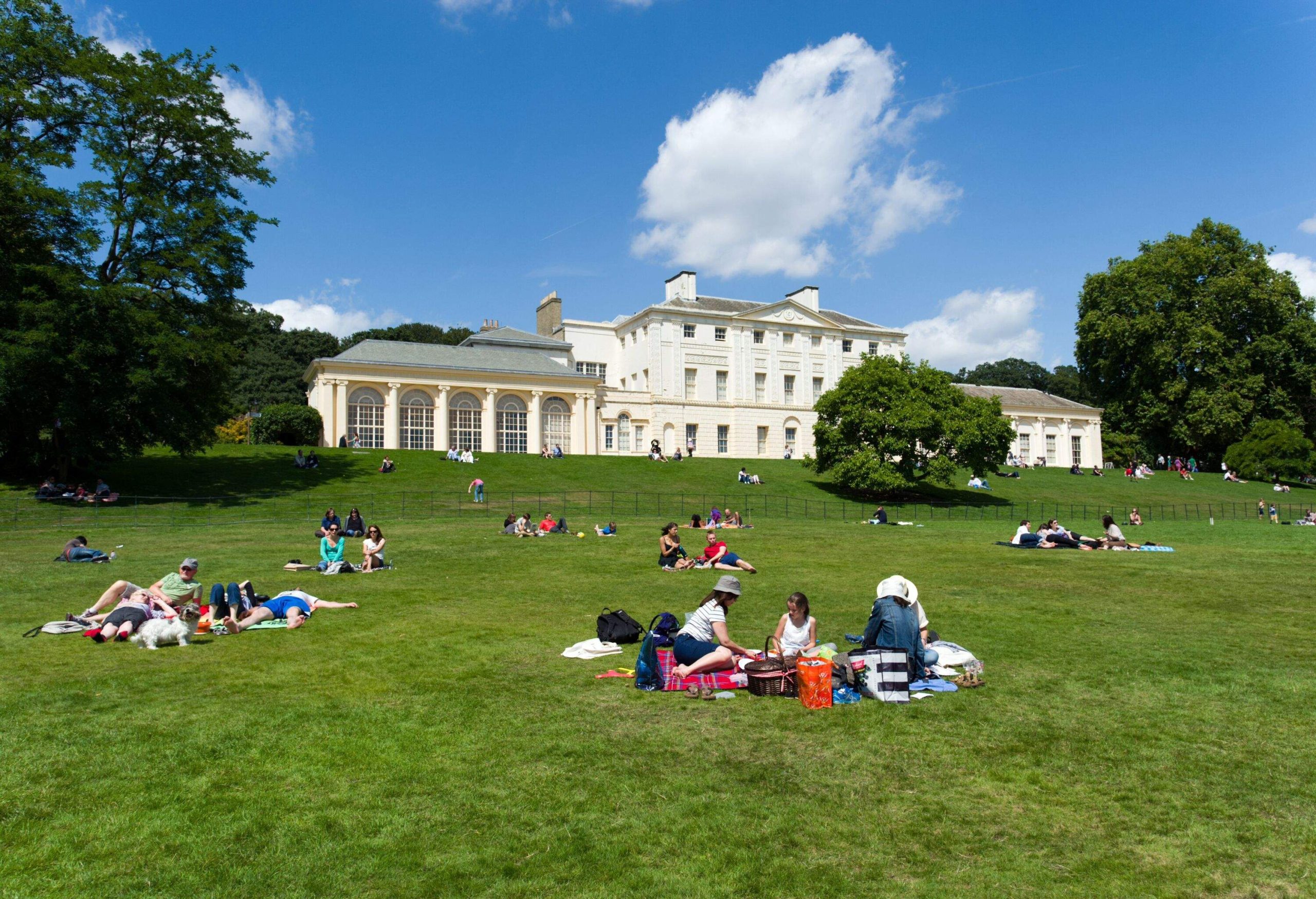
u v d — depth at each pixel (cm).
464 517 3547
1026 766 675
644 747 710
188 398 4053
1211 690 890
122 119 3862
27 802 593
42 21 3797
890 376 5188
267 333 9225
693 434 7731
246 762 670
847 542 2673
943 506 5088
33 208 3453
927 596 1543
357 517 2711
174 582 1169
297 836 546
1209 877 502
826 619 1296
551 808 591
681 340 7756
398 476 4719
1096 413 8456
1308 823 573
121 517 3175
